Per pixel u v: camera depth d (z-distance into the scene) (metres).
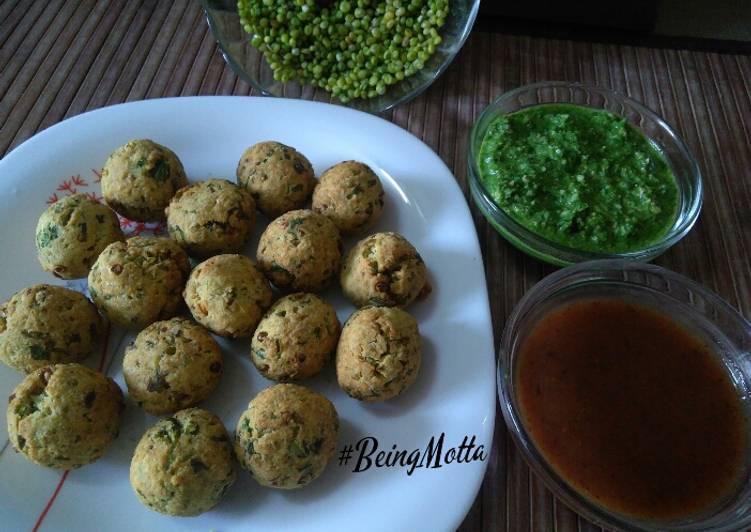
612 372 0.27
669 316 0.29
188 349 0.25
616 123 0.35
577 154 0.33
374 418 0.26
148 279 0.26
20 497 0.24
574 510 0.24
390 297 0.27
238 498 0.24
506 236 0.32
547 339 0.28
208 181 0.30
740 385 0.27
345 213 0.30
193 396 0.25
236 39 0.39
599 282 0.30
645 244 0.31
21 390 0.24
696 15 0.46
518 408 0.26
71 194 0.32
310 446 0.23
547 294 0.29
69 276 0.29
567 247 0.30
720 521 0.24
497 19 0.44
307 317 0.26
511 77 0.41
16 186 0.31
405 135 0.34
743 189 0.36
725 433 0.26
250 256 0.31
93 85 0.39
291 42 0.38
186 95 0.39
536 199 0.32
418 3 0.38
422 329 0.28
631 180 0.33
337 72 0.39
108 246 0.27
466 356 0.28
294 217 0.28
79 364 0.26
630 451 0.26
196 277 0.26
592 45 0.43
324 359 0.26
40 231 0.28
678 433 0.26
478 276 0.30
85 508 0.24
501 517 0.25
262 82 0.39
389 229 0.32
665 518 0.24
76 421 0.23
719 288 0.32
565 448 0.26
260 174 0.30
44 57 0.40
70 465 0.24
